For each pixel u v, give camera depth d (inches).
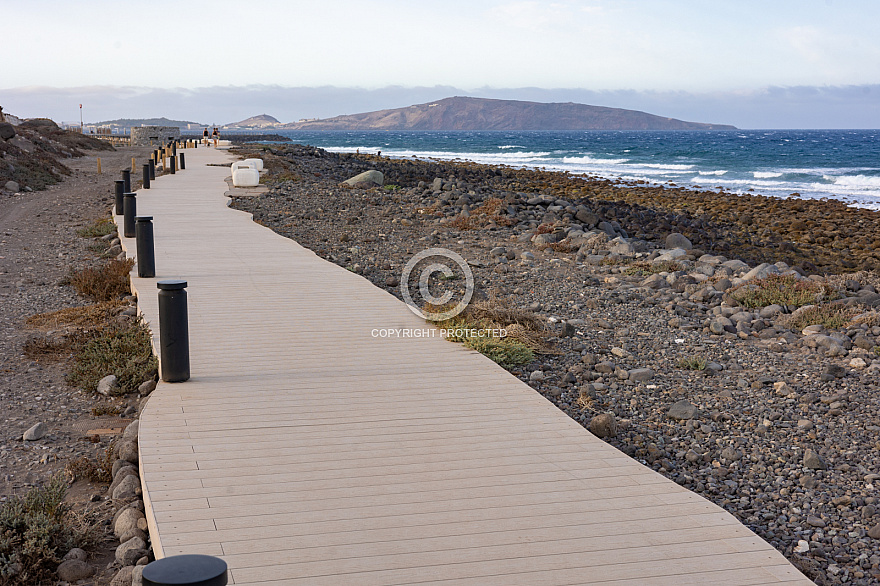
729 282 549.3
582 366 331.9
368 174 1279.5
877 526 194.2
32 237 715.4
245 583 145.9
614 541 167.3
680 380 325.7
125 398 303.1
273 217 824.9
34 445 256.5
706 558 161.3
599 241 721.0
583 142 6235.2
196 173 1359.5
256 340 330.3
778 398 305.7
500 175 1836.9
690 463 239.9
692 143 5575.8
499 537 167.3
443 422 240.1
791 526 199.2
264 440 219.9
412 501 183.8
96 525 196.7
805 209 1261.1
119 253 602.2
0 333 393.7
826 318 439.5
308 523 170.9
